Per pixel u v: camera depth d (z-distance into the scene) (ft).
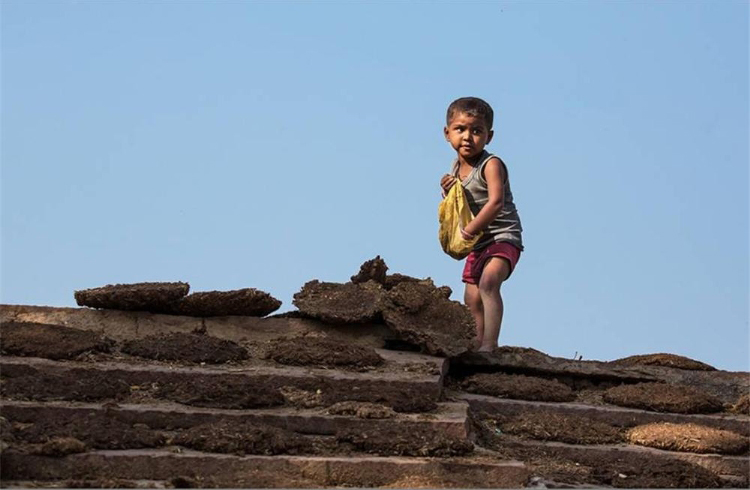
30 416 52.60
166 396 55.11
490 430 57.26
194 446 50.24
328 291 65.57
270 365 59.77
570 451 55.98
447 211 65.87
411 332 62.90
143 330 62.85
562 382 65.16
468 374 64.90
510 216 66.59
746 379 65.92
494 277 65.36
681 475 53.78
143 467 48.65
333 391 56.49
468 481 49.75
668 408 61.26
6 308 63.10
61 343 59.06
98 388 54.70
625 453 55.93
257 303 64.28
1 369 56.49
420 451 51.11
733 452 56.90
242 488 48.06
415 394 56.13
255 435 50.60
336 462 49.42
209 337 61.31
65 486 47.03
